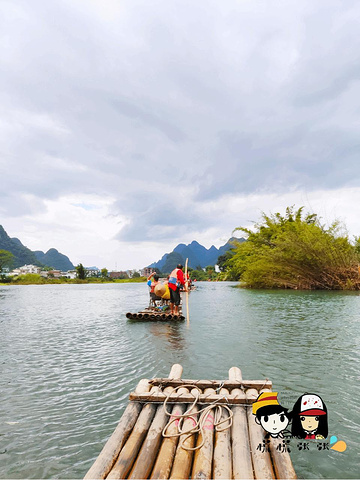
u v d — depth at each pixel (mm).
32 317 13438
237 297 19562
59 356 6727
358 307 12938
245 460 2525
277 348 6820
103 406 4172
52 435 3467
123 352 6875
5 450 3188
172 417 3102
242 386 3799
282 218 31656
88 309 16438
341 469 2848
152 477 2348
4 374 5531
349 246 23438
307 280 23453
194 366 5668
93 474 2377
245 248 30562
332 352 6457
